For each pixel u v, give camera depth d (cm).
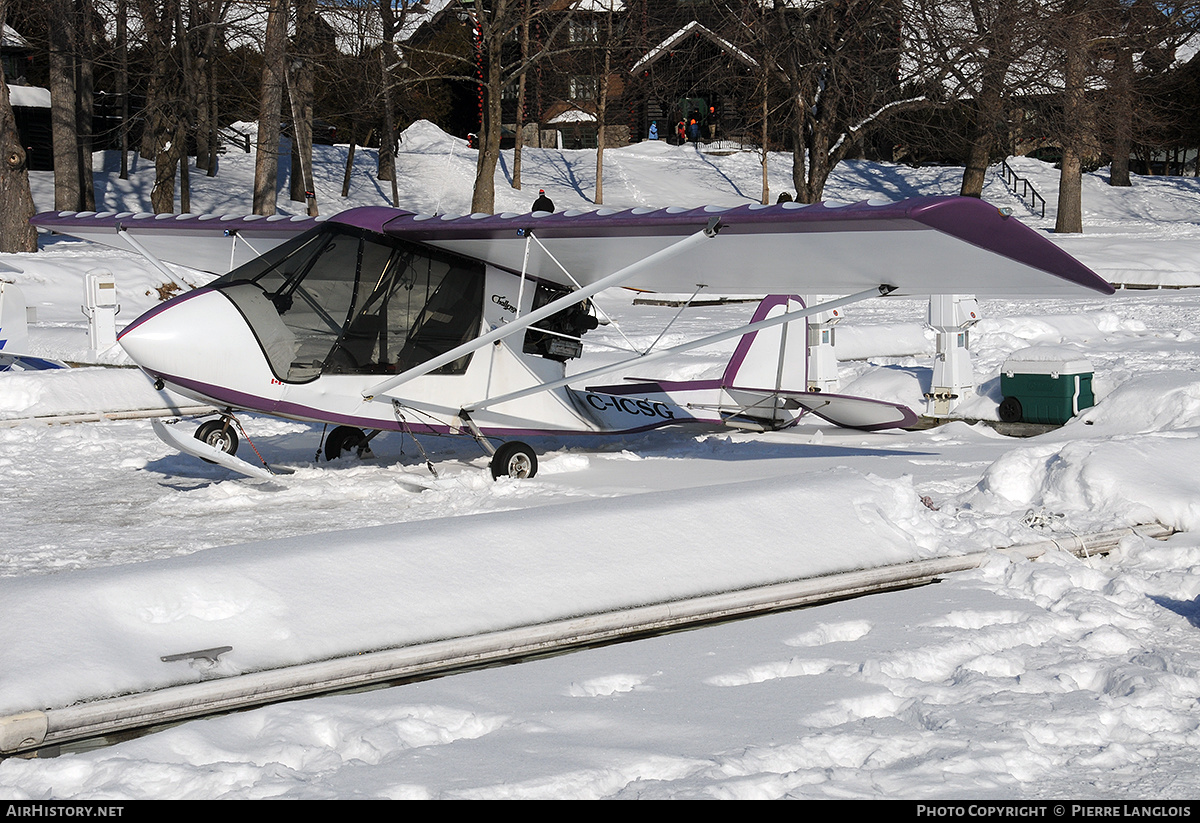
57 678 409
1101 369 1494
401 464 1038
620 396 1179
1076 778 359
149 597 473
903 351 1908
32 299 2580
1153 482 771
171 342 834
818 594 585
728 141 5781
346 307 909
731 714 411
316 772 361
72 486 943
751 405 1251
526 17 3659
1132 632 522
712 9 4891
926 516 699
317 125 5359
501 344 1010
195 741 379
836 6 3512
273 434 1243
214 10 3303
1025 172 5681
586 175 5266
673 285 978
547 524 587
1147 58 4169
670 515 618
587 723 402
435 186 4922
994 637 502
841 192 5341
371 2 3400
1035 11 3372
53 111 3403
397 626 488
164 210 3322
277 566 510
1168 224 4653
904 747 379
